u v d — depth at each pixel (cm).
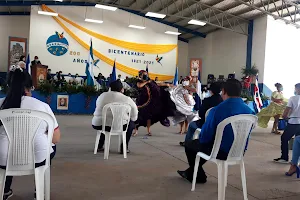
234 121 268
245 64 1616
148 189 308
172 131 743
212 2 1470
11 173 214
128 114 439
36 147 219
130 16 1817
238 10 1498
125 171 369
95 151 457
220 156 272
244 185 281
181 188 315
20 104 223
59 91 1084
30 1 1592
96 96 1118
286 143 450
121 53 1805
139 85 632
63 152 457
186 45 2183
